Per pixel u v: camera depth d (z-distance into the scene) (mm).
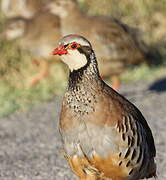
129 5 26781
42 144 15125
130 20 26562
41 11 20953
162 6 27391
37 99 19906
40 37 20469
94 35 18578
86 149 9703
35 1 22812
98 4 26188
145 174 10305
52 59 20672
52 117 17781
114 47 18609
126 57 18875
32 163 13625
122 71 19062
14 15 22969
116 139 9641
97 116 9625
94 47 18578
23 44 20938
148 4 27078
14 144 15219
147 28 26641
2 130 16609
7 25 21547
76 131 9695
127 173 9891
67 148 9867
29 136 15930
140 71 23438
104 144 9625
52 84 21578
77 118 9680
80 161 9820
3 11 23312
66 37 9852
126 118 9773
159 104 18922
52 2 20219
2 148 14914
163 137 15320
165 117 17344
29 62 22688
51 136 15852
